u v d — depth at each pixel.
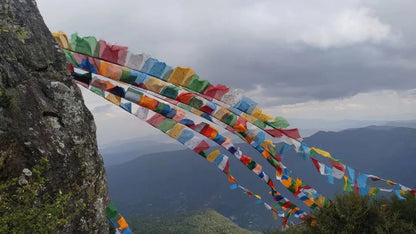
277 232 9.52
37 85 2.95
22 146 2.59
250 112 4.69
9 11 3.03
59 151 2.83
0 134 2.48
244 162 5.25
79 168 2.99
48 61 3.15
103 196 3.32
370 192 6.46
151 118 4.41
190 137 4.61
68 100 3.13
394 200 8.59
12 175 2.46
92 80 3.93
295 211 6.65
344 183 6.01
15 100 2.69
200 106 4.47
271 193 6.02
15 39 2.94
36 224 2.37
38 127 2.78
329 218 8.25
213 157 4.92
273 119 4.92
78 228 2.88
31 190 2.49
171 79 4.14
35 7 3.36
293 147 5.28
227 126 4.91
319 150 5.54
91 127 3.35
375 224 8.01
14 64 2.83
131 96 4.06
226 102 4.52
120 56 3.89
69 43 3.76
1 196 2.34
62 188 2.78
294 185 5.90
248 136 5.06
